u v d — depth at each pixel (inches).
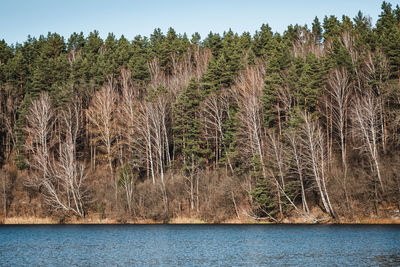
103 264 1282.0
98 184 3070.9
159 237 1979.6
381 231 1950.1
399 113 2564.0
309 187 2608.3
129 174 2913.4
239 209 2706.7
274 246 1589.6
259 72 3368.6
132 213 2815.0
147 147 3107.8
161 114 3112.7
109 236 2055.9
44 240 1919.3
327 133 2696.9
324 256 1334.9
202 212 2753.4
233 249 1545.3
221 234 2048.5
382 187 2306.8
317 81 2751.0
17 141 3250.5
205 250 1534.2
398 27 3449.8
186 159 3070.9
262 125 2984.7
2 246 1712.6
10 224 2748.5
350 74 2930.6
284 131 2608.3
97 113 3316.9
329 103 2886.3
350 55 3117.6
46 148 3006.9
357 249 1451.8
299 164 2507.4
